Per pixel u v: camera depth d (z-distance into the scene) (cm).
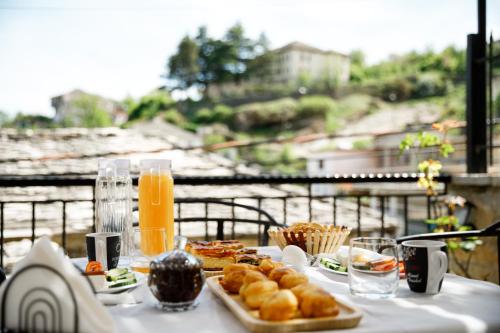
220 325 84
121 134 1170
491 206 260
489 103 279
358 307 93
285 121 4394
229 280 99
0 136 1087
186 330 81
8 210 569
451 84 4131
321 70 4572
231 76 4562
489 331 83
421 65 4297
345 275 121
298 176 242
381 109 4303
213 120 4431
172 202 141
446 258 103
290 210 622
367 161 2331
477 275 275
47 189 688
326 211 628
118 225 136
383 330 79
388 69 4431
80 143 1071
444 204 308
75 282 77
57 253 79
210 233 453
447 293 104
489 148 279
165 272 91
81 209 581
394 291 101
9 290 77
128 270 114
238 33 4581
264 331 78
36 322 76
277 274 97
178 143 1109
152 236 117
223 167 943
